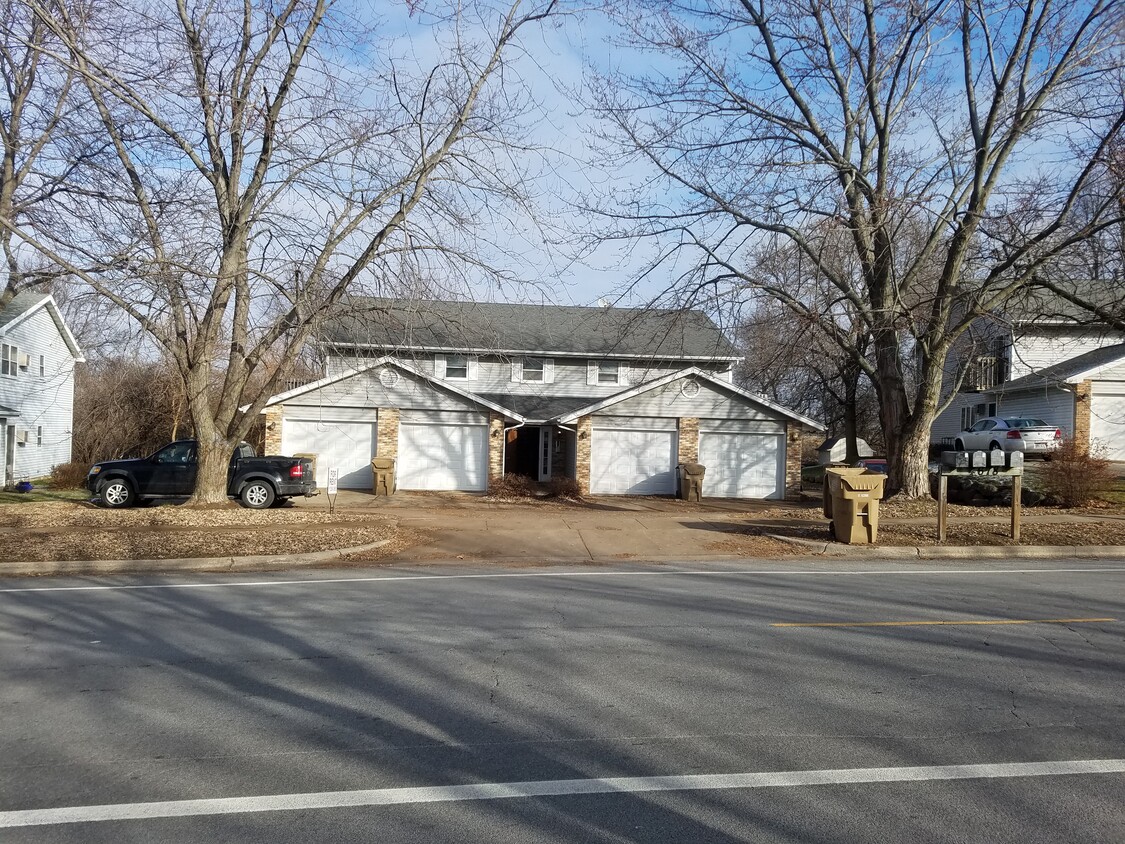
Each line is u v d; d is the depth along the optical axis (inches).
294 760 192.2
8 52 676.7
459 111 602.9
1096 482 778.2
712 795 173.5
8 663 273.9
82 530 579.5
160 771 185.9
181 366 679.1
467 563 525.0
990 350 844.6
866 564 521.0
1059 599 390.3
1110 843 153.9
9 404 1052.5
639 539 613.9
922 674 259.6
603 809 167.2
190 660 277.4
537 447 1141.1
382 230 600.4
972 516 686.5
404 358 968.9
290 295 600.4
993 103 658.2
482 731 210.2
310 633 316.8
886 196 631.8
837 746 200.2
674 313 759.1
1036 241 606.9
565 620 339.9
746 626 328.2
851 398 1274.6
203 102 595.2
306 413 971.9
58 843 153.6
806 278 736.3
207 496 702.5
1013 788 177.0
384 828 159.3
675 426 1005.8
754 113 686.5
